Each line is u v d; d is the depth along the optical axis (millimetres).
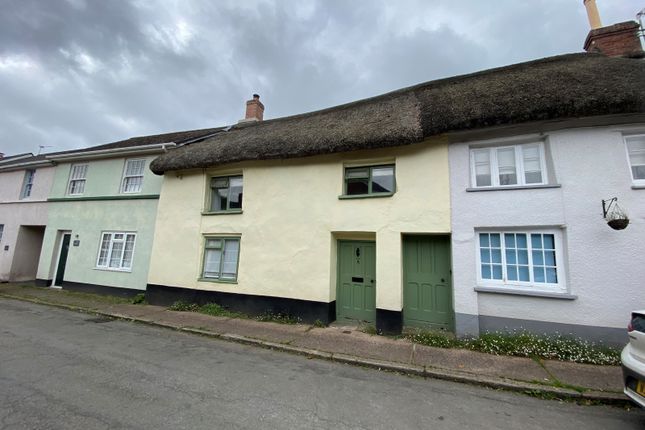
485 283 6387
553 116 5879
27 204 14133
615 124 5832
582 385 4340
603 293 5500
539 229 6133
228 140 10250
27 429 3070
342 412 3676
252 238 8812
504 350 5566
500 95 6691
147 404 3682
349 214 7699
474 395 4227
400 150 7395
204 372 4773
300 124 9891
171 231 10117
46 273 12648
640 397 3246
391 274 7020
